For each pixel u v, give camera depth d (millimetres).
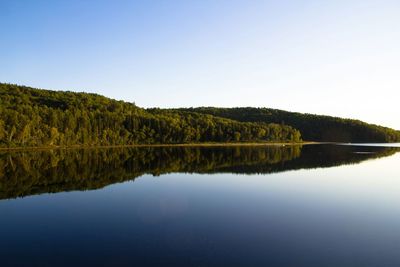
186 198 39875
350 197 40781
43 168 65250
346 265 21281
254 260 21922
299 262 21672
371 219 31203
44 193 42906
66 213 33250
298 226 29000
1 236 26625
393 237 26281
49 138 117875
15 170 62000
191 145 156750
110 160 82188
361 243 25016
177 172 62031
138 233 27141
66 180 52625
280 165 74188
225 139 169750
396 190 45000
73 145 126688
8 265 21516
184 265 21234
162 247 24156
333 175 59125
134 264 21469
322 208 35188
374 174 60562
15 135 110562
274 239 25750
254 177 56344
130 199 39438
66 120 125875
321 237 26250
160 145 150625
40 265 21500
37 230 28078
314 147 150000
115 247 24188
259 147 147500
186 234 26828
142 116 161250
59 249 23922
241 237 26219
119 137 143375
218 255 22734
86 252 23359
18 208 35250
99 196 41062
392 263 21578
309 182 51531
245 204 36906
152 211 33906
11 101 154250
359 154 105938
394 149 134000
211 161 82375
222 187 47125
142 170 64500
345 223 29938
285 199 39469
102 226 29016
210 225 29203
